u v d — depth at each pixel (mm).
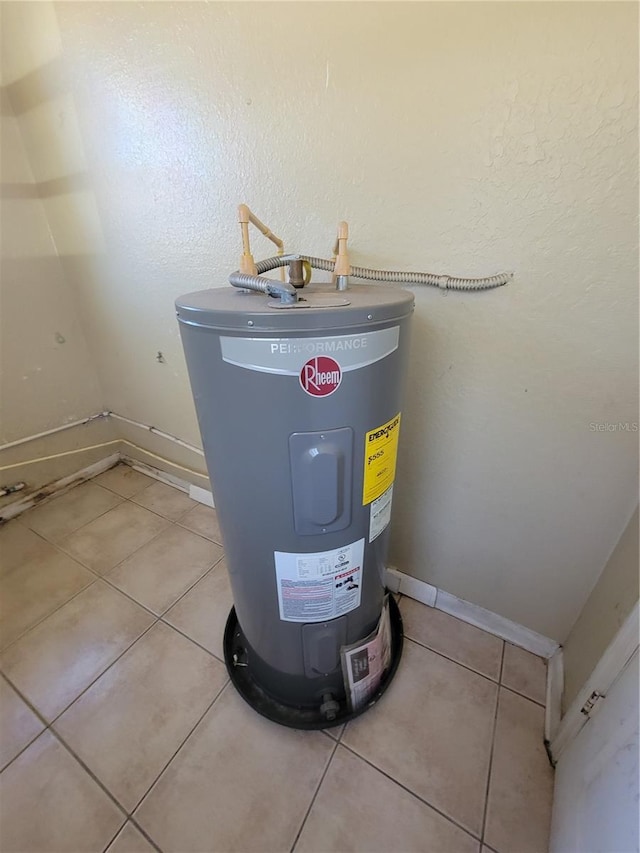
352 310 524
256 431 598
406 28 640
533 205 659
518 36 579
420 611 1188
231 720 939
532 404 807
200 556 1421
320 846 744
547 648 1032
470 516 1005
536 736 895
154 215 1146
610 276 650
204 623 1173
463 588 1126
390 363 608
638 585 671
